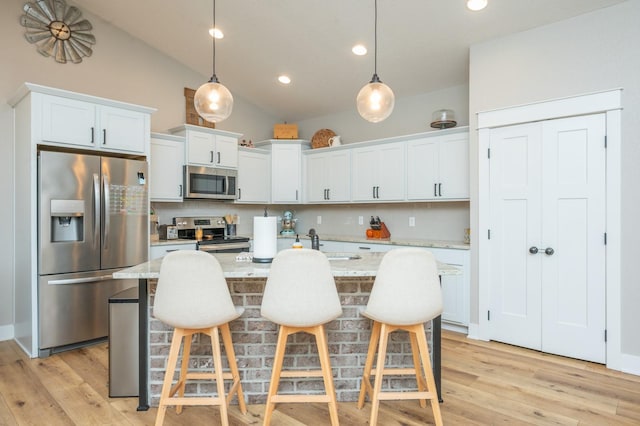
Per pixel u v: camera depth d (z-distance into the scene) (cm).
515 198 321
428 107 446
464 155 381
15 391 241
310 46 391
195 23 385
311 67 431
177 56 457
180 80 469
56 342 306
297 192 533
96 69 398
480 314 339
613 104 273
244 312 227
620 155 271
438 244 373
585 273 288
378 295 189
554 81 299
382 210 489
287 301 180
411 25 331
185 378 212
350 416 212
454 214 425
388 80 429
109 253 335
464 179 381
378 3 311
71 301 314
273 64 438
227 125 519
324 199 513
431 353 227
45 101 307
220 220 505
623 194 271
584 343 288
